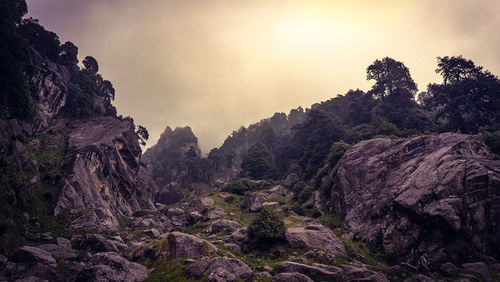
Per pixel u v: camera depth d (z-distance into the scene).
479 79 57.03
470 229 26.89
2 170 31.31
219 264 21.70
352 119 89.44
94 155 60.56
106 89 95.19
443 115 62.81
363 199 40.19
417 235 29.67
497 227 25.72
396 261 29.66
